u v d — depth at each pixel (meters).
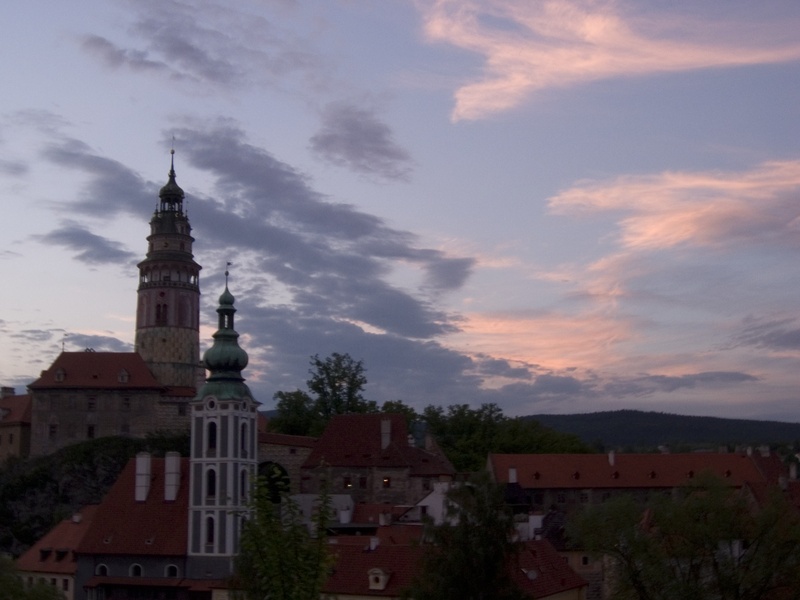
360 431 159.00
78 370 172.00
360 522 128.62
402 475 152.75
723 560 79.06
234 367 120.25
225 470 116.12
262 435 156.75
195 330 179.12
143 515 120.19
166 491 121.44
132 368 171.25
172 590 113.81
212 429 117.69
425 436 178.00
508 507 74.88
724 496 81.25
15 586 77.81
